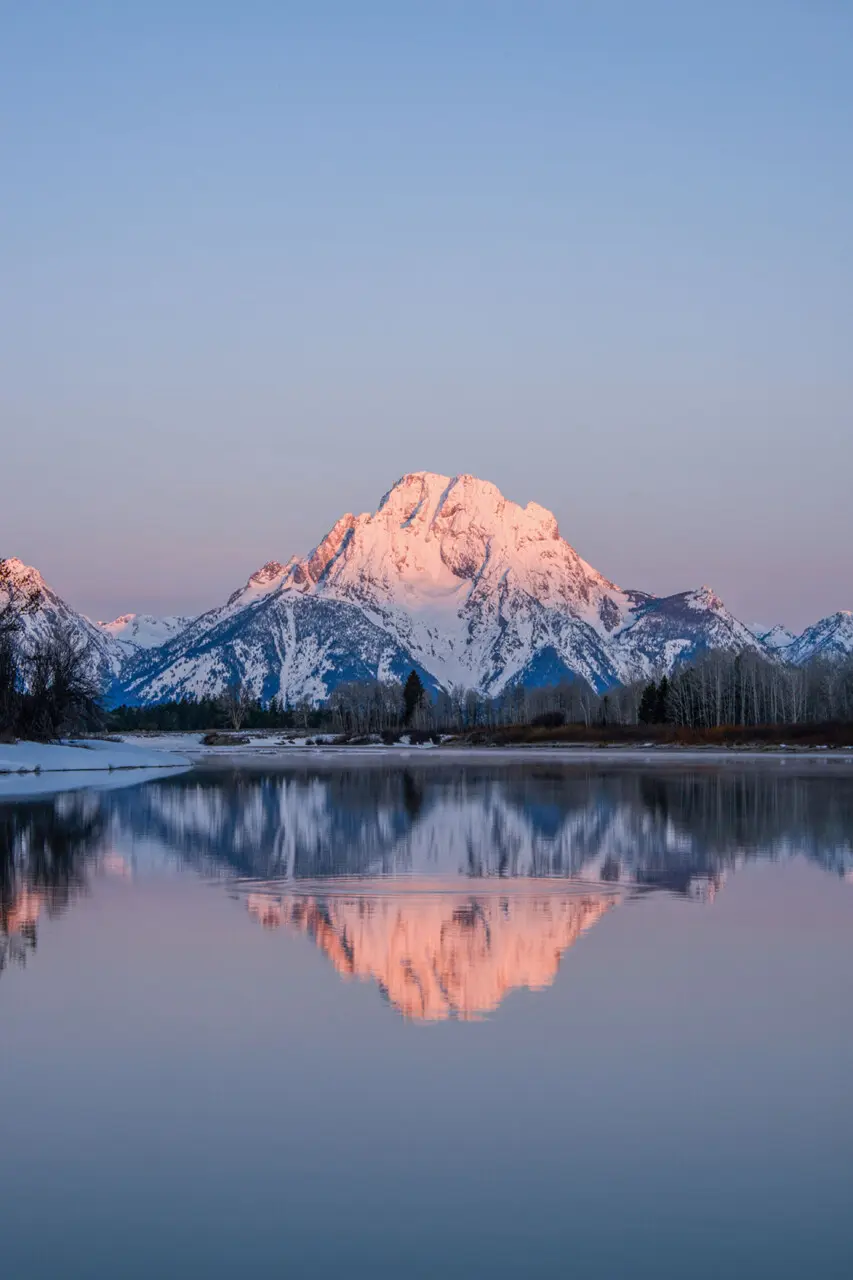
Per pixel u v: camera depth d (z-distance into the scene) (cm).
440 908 2797
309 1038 1716
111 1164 1286
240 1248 1106
